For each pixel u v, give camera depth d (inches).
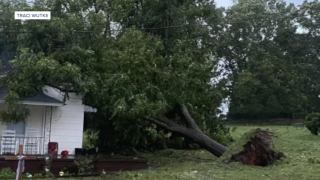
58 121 661.9
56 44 671.8
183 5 831.7
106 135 801.6
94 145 813.2
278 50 2101.4
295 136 1298.0
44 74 593.3
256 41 2053.4
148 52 638.5
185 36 822.5
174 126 710.5
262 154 596.4
